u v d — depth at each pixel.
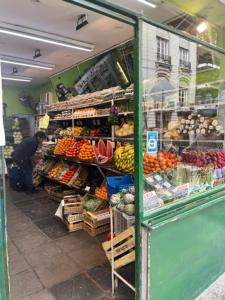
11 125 8.39
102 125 4.69
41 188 6.15
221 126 2.71
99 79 5.71
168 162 2.01
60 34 4.64
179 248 1.92
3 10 3.77
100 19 4.09
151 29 1.66
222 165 2.60
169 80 2.03
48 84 8.62
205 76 2.43
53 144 5.93
